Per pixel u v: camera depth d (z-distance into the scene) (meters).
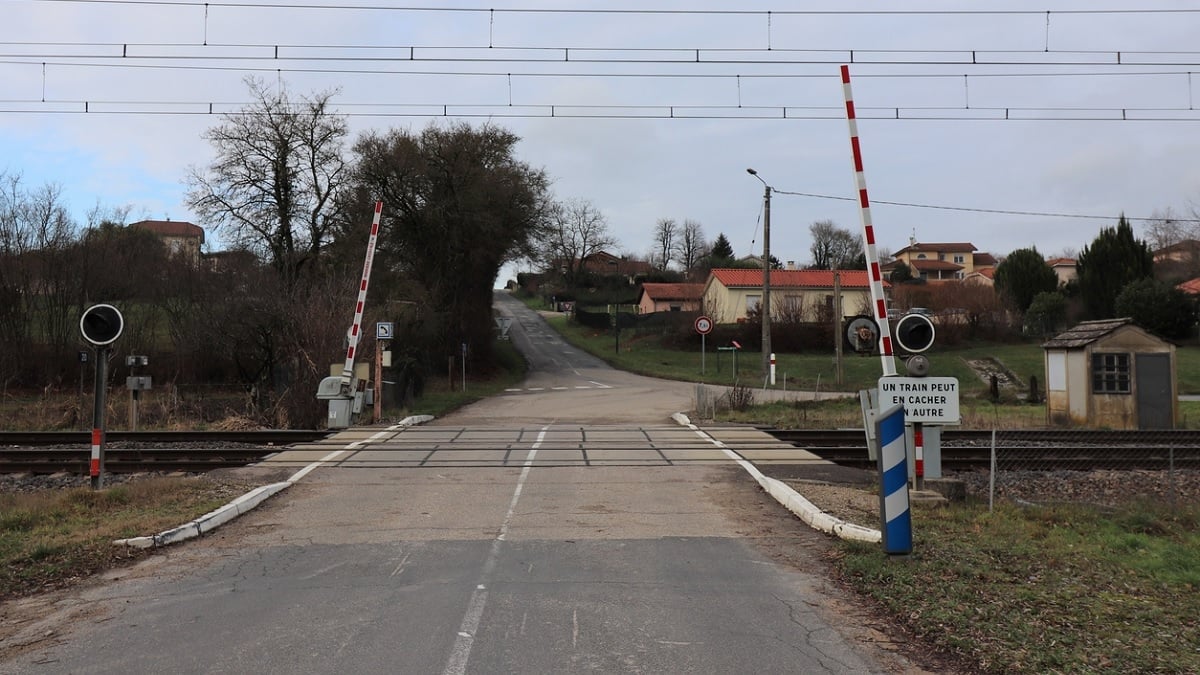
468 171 49.66
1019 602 6.25
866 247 10.76
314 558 7.94
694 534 8.95
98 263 39.62
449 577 7.18
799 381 40.34
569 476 12.62
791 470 12.91
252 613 6.19
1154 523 10.30
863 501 10.39
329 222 43.12
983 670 4.98
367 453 15.00
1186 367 40.06
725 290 65.25
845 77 11.07
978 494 12.52
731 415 23.28
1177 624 5.74
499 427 20.22
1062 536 9.12
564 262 104.50
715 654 5.29
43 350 38.56
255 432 18.30
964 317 52.34
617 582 7.01
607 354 61.91
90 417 25.30
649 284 84.38
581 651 5.32
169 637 5.67
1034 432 18.36
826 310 55.38
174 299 39.56
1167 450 15.63
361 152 48.41
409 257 50.47
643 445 16.05
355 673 4.96
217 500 10.48
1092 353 21.30
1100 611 6.01
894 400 10.30
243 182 41.62
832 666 5.09
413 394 30.28
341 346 24.59
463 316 49.97
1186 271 65.38
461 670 4.99
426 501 10.82
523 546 8.38
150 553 8.20
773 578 7.18
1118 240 53.97
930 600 6.29
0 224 38.16
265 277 33.09
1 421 24.98
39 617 6.24
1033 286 59.44
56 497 10.66
